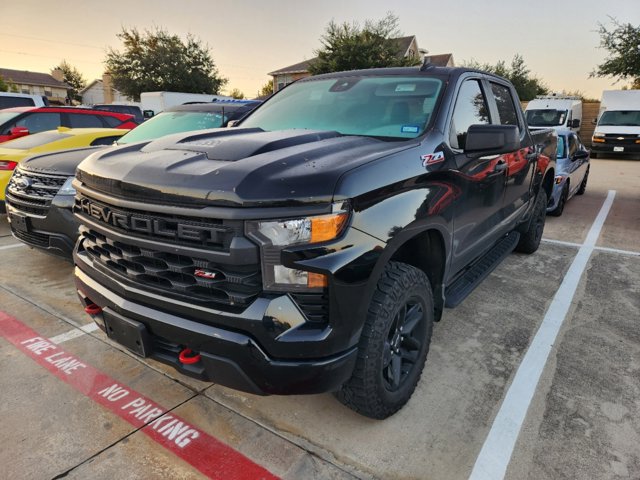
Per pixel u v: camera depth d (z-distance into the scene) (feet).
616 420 8.36
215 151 7.19
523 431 8.04
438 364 10.18
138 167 6.93
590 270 16.42
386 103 9.89
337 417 8.40
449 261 9.18
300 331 6.10
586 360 10.39
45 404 8.68
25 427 8.04
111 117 28.45
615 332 11.75
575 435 7.95
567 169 24.45
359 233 6.34
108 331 7.82
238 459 7.39
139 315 6.96
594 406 8.75
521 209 14.46
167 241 6.47
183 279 6.58
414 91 9.96
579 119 65.98
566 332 11.72
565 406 8.73
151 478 7.00
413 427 8.13
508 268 16.53
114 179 6.95
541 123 58.65
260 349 6.12
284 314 6.03
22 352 10.49
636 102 60.70
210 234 6.04
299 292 6.07
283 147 7.47
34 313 12.38
